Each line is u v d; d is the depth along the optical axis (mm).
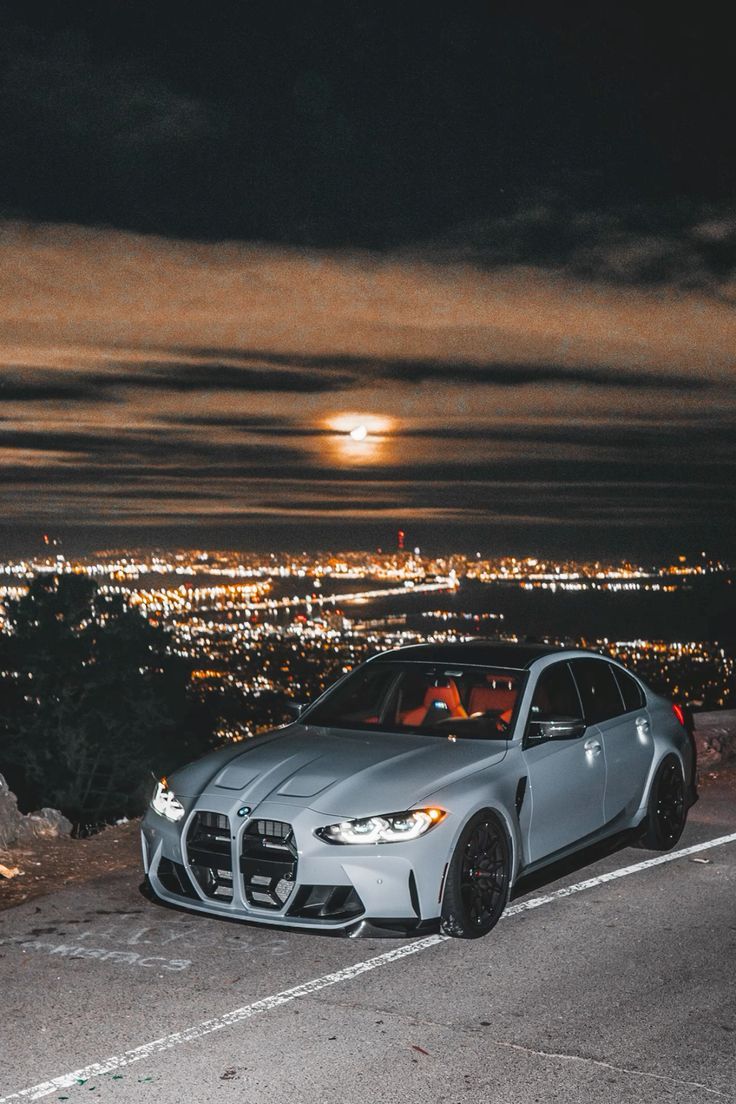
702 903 6895
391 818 5891
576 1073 4504
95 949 5965
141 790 34562
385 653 7902
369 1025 4969
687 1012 5133
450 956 5898
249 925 6234
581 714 7547
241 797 6105
